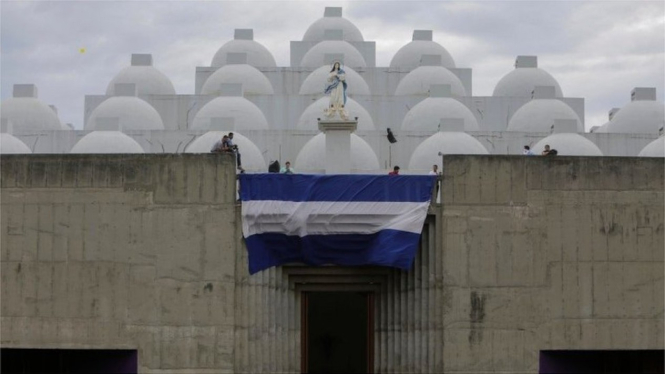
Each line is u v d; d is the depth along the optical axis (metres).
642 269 41.19
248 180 40.75
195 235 40.41
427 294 40.81
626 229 41.19
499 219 40.81
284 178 40.81
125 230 40.59
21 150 59.38
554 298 40.81
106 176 40.75
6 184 41.00
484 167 40.91
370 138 62.34
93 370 41.19
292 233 40.75
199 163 40.56
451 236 40.66
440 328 40.59
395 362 41.34
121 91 67.25
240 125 63.56
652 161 41.38
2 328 40.81
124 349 40.44
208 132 60.62
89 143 59.44
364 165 57.38
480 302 40.62
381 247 40.59
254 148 58.91
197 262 40.38
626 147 64.62
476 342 40.50
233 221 40.41
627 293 41.12
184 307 40.28
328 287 42.22
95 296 40.59
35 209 40.91
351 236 40.81
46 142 64.06
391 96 67.38
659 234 41.34
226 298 40.22
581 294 40.94
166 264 40.41
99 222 40.72
